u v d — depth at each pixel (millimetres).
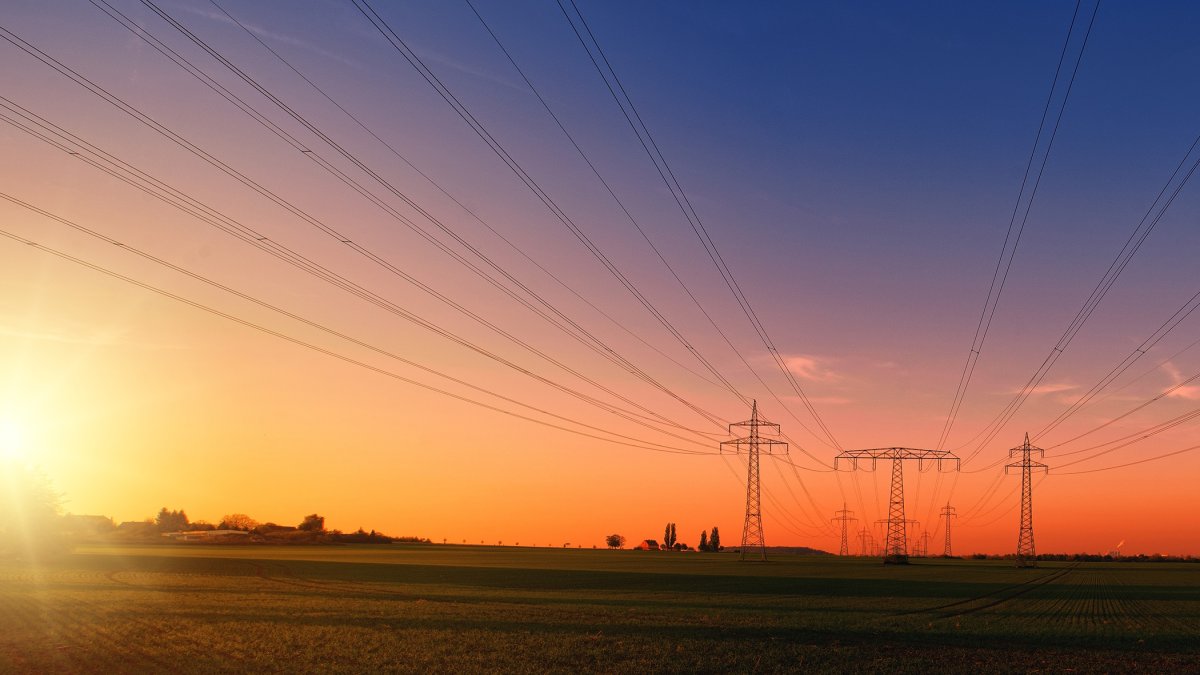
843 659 35250
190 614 46250
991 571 130875
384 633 39750
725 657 34875
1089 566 173625
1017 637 43031
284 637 37969
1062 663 35719
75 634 38062
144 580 74688
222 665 31219
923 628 45562
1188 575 128125
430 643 37031
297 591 66000
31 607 48844
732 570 116625
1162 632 46531
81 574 81750
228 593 61906
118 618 43906
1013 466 161625
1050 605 64750
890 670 33188
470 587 75125
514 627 42844
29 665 30906
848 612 54438
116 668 30484
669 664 33094
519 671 31109
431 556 165250
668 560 160750
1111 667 35094
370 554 165375
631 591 72000
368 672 30328
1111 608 62688
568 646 36750
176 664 31312
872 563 157125
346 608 51312
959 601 66375
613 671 31406
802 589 76938
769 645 38156
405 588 72250
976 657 36594
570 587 76688
